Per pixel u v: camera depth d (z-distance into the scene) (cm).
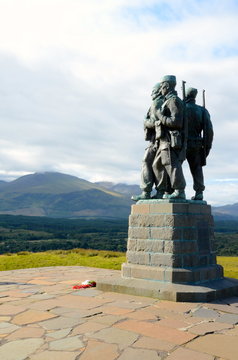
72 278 1157
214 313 684
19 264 1608
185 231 860
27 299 805
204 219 929
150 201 909
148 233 887
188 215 874
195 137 989
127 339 540
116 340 536
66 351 495
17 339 540
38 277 1183
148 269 857
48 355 482
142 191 983
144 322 621
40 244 8125
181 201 887
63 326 598
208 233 934
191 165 1012
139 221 909
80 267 1495
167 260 842
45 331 575
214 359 475
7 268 1530
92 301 775
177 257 838
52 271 1356
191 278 823
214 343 530
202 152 1002
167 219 857
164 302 761
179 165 908
